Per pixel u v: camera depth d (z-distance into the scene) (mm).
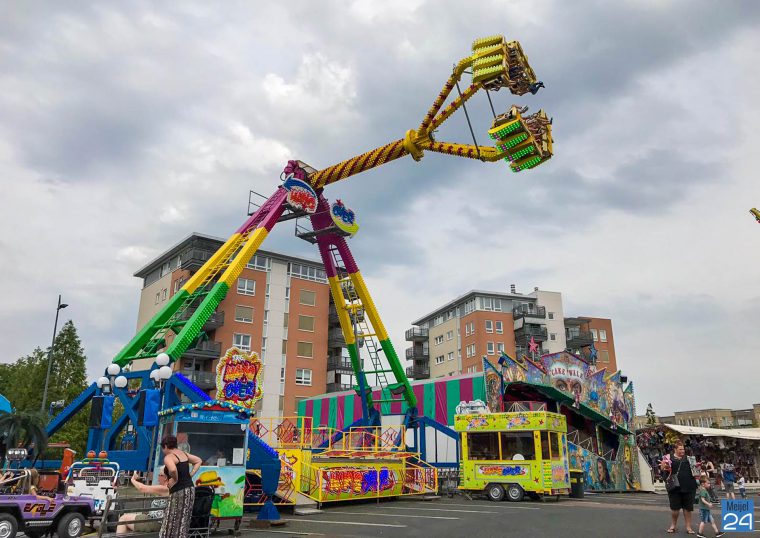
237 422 11914
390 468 19953
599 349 75750
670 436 33969
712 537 10555
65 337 42000
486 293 70250
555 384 26562
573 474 21719
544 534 11055
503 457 20125
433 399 30484
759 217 25812
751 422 101750
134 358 18656
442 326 77250
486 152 20562
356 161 24672
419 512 15648
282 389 51375
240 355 15641
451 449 26141
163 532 7254
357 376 27578
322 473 17047
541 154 18609
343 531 11742
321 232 26484
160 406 15039
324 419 39125
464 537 10781
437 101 20938
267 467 14852
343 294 29188
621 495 24344
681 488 11016
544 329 69188
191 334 18406
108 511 9258
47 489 12562
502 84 18781
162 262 53875
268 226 22750
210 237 49250
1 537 9492
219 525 11992
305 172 25984
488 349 68125
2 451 17594
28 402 39031
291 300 54250
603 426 28734
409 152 23062
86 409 41125
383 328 26938
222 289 19891
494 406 23531
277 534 11289
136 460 14859
